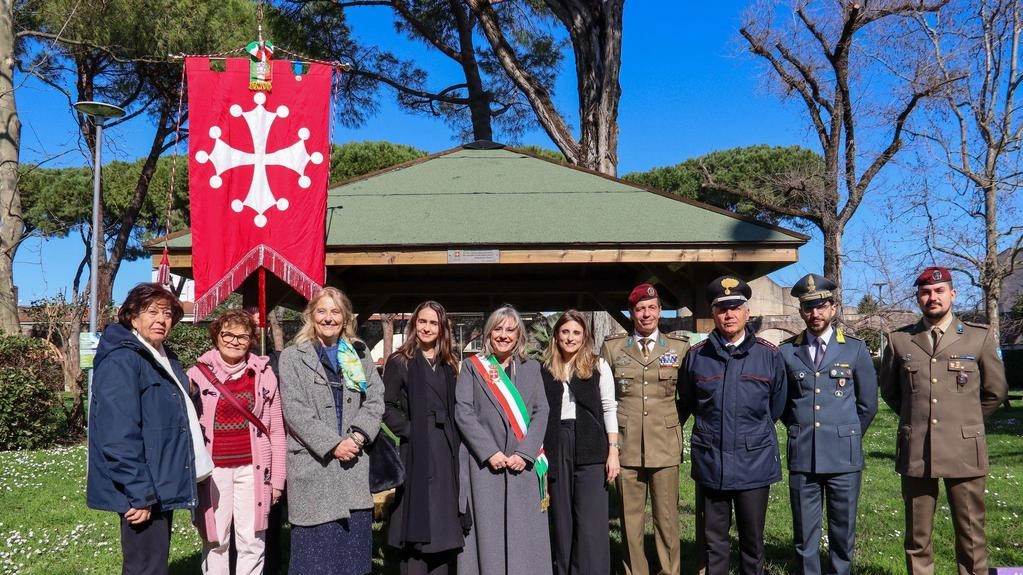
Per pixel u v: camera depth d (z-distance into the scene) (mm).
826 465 3838
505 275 7598
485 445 3785
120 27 15094
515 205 5832
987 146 15523
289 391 3680
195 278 4965
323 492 3627
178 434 3217
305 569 3588
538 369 3992
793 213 16844
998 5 14984
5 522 6168
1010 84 15172
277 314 23312
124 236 18406
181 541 5562
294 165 5121
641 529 4094
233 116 5125
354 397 3758
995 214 15508
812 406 3908
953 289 3904
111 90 18328
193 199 5020
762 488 3783
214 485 3633
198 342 16234
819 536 3939
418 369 3861
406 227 5473
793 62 15930
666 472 4055
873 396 3957
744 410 3814
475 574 3814
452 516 3748
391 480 3691
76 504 6906
